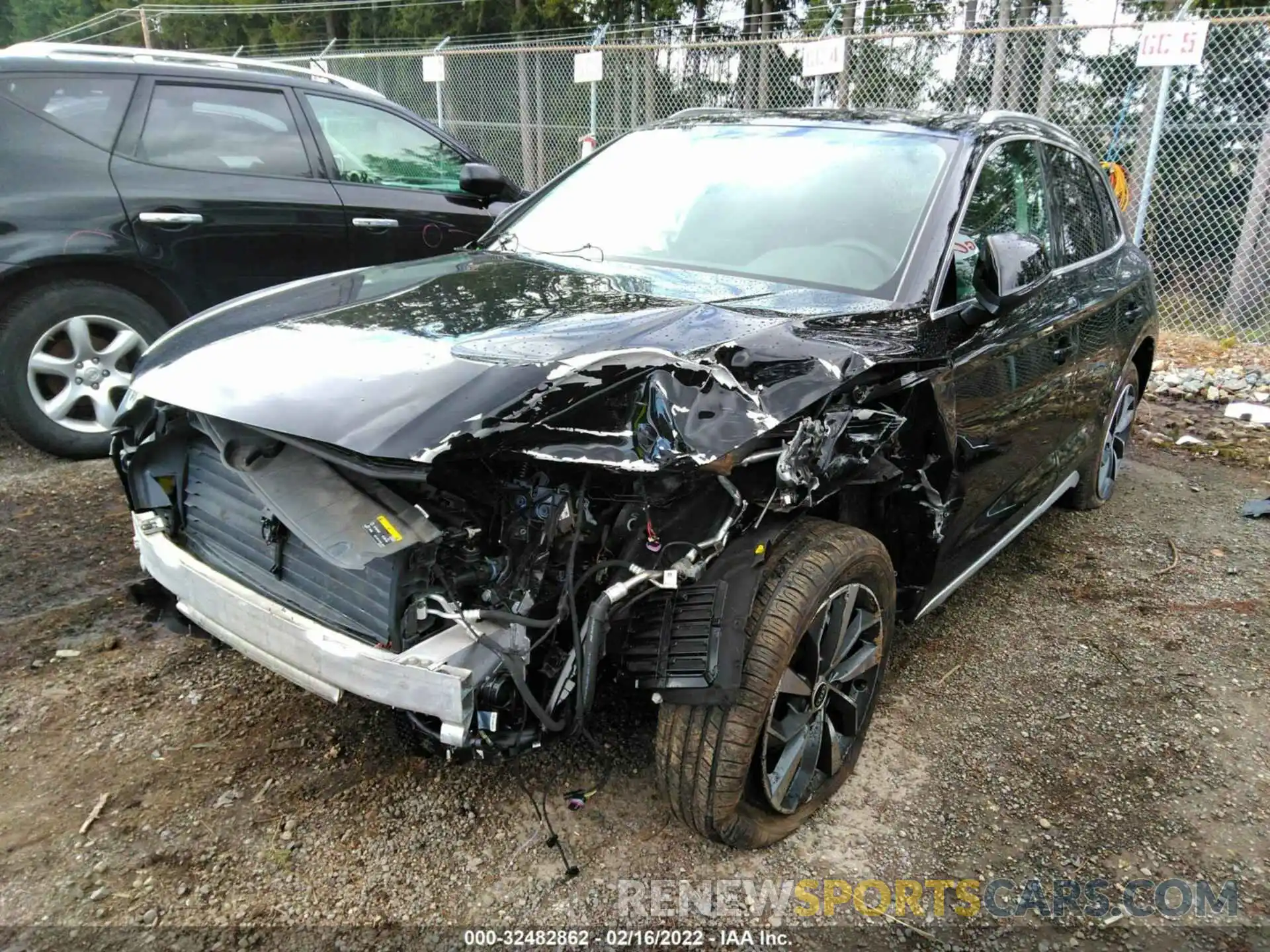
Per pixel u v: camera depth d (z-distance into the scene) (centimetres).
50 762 264
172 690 300
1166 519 504
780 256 301
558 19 2108
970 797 274
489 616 197
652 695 214
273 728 283
